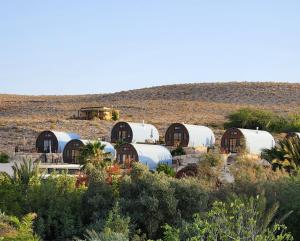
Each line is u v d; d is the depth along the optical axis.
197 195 42.56
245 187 44.09
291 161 61.03
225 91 199.38
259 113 126.81
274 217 40.47
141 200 40.75
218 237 30.44
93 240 34.19
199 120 140.75
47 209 42.50
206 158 52.38
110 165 64.31
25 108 177.12
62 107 175.88
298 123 121.44
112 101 193.12
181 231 34.97
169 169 67.62
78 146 86.19
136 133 99.88
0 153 86.81
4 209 40.66
